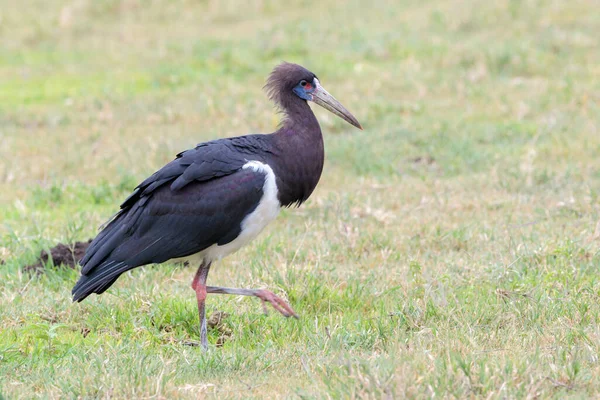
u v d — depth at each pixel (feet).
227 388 28.22
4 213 49.49
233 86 73.67
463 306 34.04
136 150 59.52
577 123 61.26
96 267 33.19
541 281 36.09
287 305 33.19
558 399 25.72
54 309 35.96
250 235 34.17
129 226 33.40
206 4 98.37
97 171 56.80
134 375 28.19
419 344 30.40
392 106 67.05
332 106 36.22
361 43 82.12
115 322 34.76
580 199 47.24
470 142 58.75
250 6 97.09
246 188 33.14
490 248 41.24
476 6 89.45
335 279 38.37
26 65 82.12
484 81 72.13
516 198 48.70
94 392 27.76
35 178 56.03
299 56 81.25
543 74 73.77
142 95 72.95
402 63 77.61
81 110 69.92
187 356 31.14
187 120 66.64
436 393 25.63
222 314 34.99
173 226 33.19
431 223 45.52
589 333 30.83
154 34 90.84
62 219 48.01
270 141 34.40
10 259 41.86
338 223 45.11
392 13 92.43
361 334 31.81
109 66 81.35
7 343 32.60
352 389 25.88
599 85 69.21
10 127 66.08
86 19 95.20
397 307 34.09
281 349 31.76
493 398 25.31
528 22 84.94
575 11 86.69
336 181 53.67
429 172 54.80
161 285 38.88
